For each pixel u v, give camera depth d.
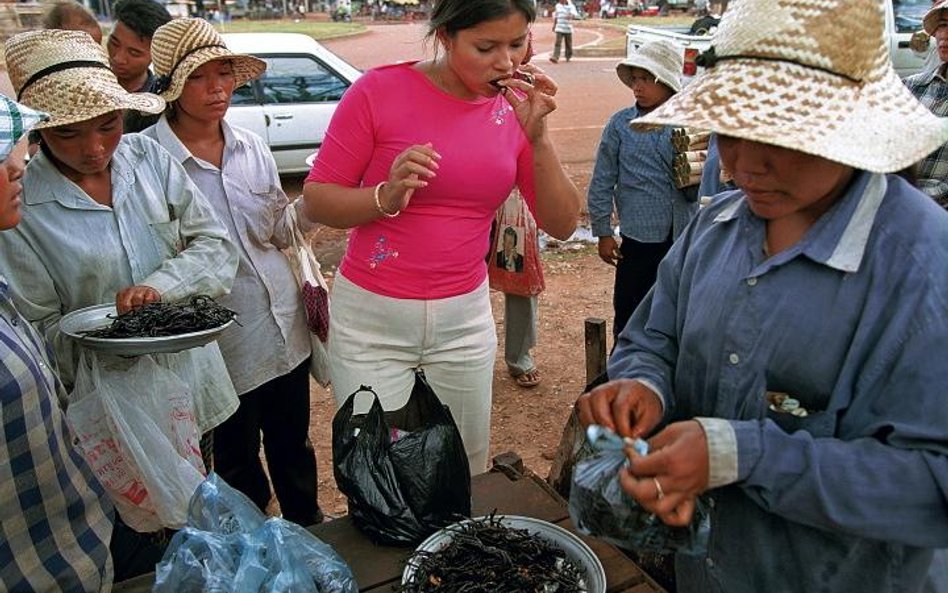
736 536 1.37
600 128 11.93
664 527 1.25
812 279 1.19
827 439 1.14
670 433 1.15
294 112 8.45
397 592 1.58
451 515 1.80
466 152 2.18
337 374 2.44
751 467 1.11
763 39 1.10
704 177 2.94
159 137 2.68
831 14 1.06
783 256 1.21
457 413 2.52
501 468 2.12
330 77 8.63
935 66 3.94
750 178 1.13
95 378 2.16
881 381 1.13
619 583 1.64
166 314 2.14
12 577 1.34
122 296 2.21
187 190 2.46
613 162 4.21
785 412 1.22
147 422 2.20
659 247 4.11
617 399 1.36
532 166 2.32
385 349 2.38
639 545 1.27
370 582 1.66
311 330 3.02
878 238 1.14
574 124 12.25
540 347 5.14
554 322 5.52
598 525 1.27
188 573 1.46
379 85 2.17
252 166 2.81
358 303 2.35
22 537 1.35
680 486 1.11
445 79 2.17
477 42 1.99
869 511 1.10
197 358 2.46
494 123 2.24
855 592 1.28
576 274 6.41
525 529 1.71
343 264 2.44
